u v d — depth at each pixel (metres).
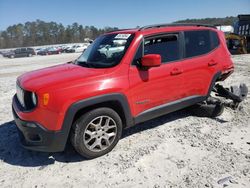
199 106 5.32
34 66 19.53
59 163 3.73
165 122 5.11
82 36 123.19
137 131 4.70
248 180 3.20
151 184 3.19
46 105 3.34
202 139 4.34
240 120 5.15
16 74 14.19
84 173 3.47
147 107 4.20
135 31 4.22
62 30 125.06
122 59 3.91
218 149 3.98
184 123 5.05
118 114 4.04
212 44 5.24
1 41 113.12
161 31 4.36
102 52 4.34
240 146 4.07
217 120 5.18
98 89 3.57
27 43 116.62
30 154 4.02
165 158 3.76
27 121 3.44
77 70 3.96
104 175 3.41
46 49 51.50
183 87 4.66
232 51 20.80
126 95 3.86
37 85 3.46
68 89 3.42
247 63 13.97
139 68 4.01
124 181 3.27
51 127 3.38
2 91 8.76
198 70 4.83
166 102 4.46
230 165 3.53
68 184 3.26
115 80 3.75
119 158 3.79
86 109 3.66
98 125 3.72
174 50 4.53
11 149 4.21
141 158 3.78
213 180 3.21
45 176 3.44
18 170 3.59
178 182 3.21
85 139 3.65
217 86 5.74
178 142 4.25
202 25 5.21
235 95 5.48
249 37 20.58
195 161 3.66
